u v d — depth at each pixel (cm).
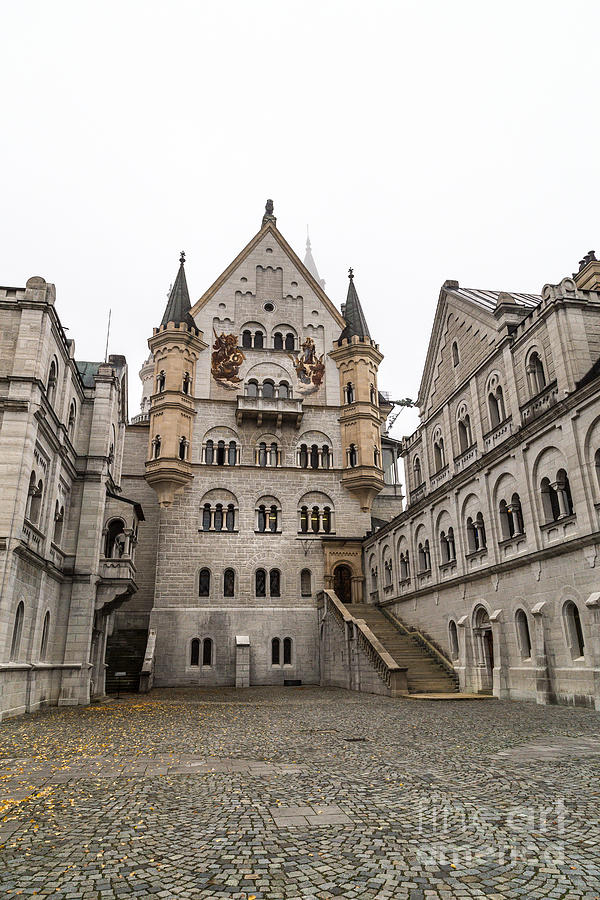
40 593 2577
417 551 4019
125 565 3203
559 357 2659
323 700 2916
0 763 1253
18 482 2270
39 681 2602
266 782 1063
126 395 4531
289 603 4691
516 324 3184
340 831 777
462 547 3375
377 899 576
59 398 2872
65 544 3066
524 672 2684
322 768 1187
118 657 4222
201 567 4634
